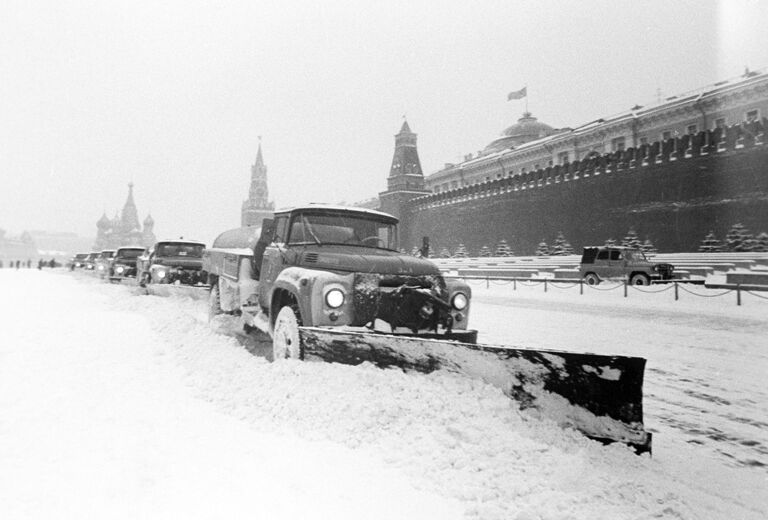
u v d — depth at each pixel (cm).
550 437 330
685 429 457
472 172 6456
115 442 357
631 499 284
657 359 775
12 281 2764
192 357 629
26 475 302
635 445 328
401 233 6356
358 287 513
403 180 7238
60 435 370
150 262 1520
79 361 632
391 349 412
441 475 305
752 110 3641
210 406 456
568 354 343
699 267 2614
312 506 271
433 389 376
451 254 5356
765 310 1412
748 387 611
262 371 497
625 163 3647
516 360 358
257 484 295
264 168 12731
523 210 4481
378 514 265
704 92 4038
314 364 455
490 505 274
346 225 655
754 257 2583
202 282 1408
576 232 3975
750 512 293
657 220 3416
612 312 1432
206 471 311
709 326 1130
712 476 348
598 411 336
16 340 779
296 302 561
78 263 4147
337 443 361
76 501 270
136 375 566
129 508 263
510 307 1595
